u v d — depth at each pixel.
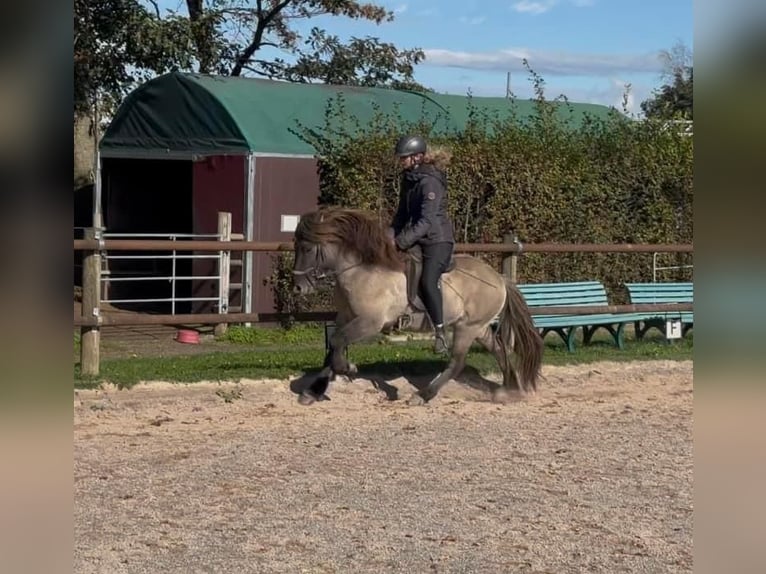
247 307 15.16
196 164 16.17
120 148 17.59
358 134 15.48
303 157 15.62
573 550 5.82
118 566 5.34
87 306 9.71
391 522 6.26
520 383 10.27
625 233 16.53
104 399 9.25
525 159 15.54
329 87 17.52
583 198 16.06
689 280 16.98
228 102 15.65
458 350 10.02
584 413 9.78
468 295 9.84
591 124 17.66
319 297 15.02
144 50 17.64
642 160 16.59
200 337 14.28
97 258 9.72
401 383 10.66
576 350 12.77
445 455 8.02
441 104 18.47
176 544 5.73
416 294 9.49
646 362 12.15
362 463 7.70
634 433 8.95
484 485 7.18
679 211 16.97
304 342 13.86
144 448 7.93
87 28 17.27
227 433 8.52
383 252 9.40
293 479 7.19
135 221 20.02
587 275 16.17
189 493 6.77
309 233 9.36
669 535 6.12
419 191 9.38
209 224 15.95
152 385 9.74
